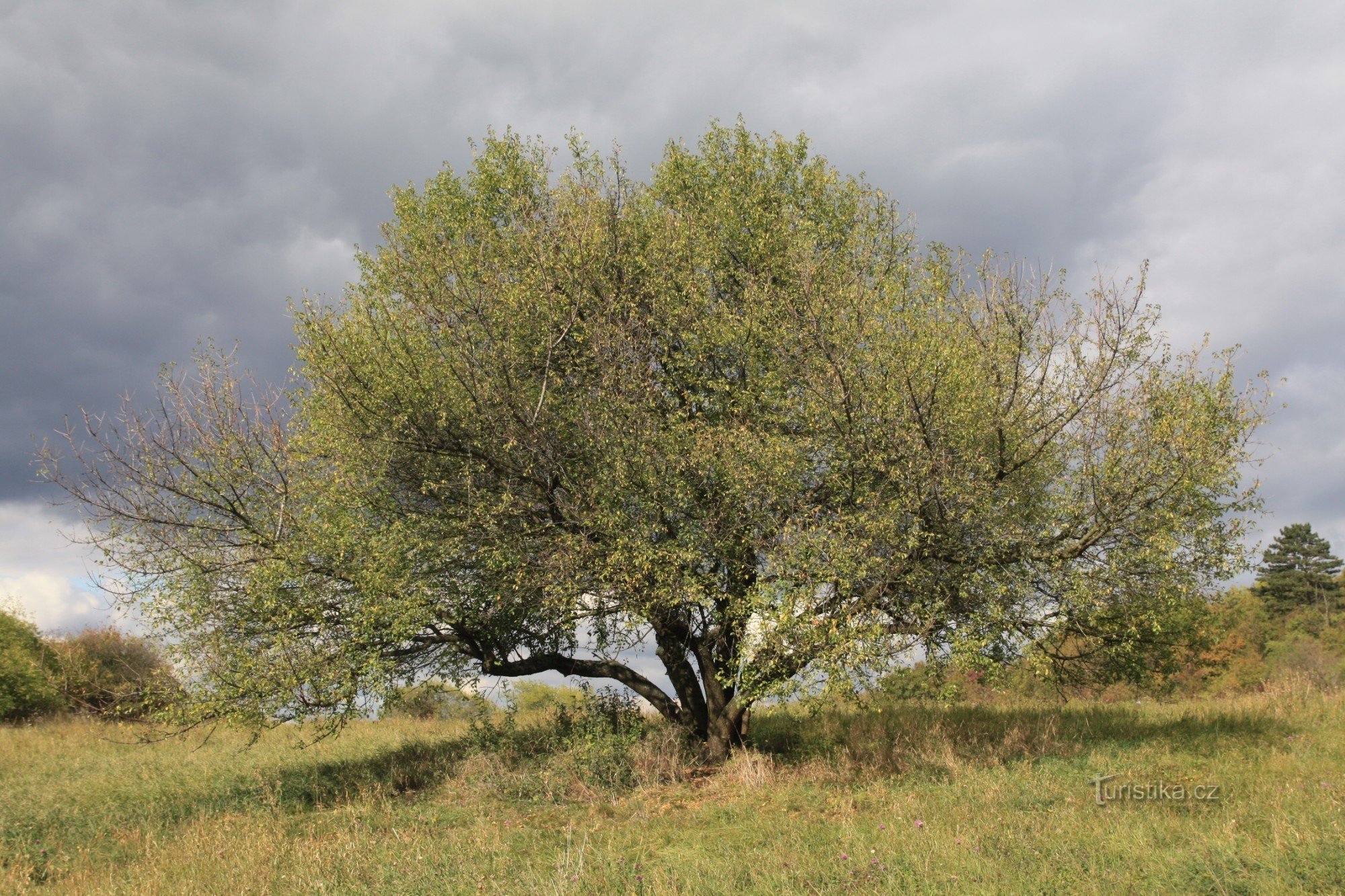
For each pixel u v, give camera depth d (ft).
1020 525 37.17
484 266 43.37
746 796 35.19
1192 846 22.77
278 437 41.68
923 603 36.76
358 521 40.37
